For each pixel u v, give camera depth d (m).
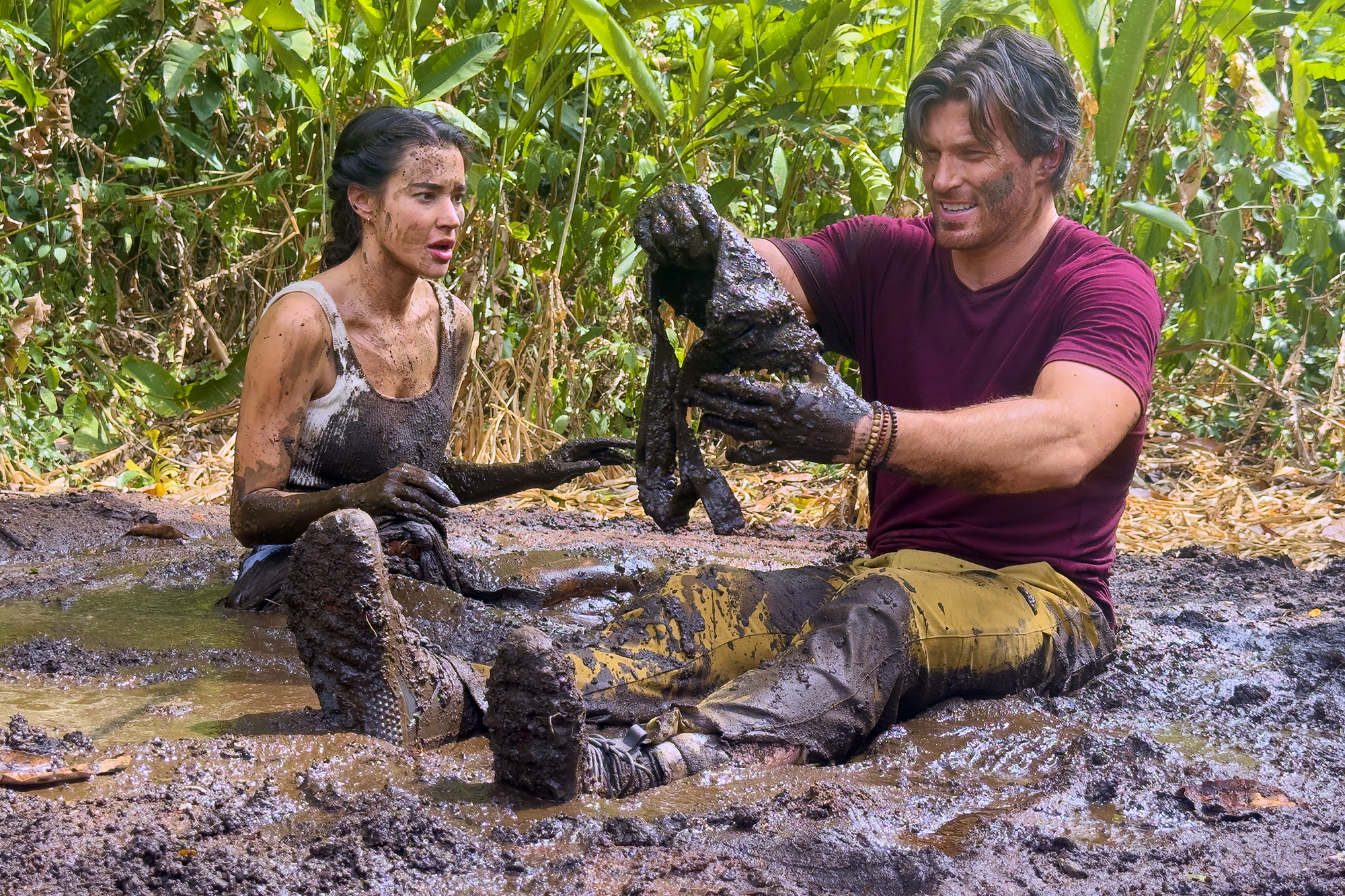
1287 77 7.27
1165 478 7.52
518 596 4.13
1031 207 3.39
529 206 7.86
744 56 7.14
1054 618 3.43
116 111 7.11
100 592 4.26
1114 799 2.81
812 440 2.90
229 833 2.33
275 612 4.00
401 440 3.98
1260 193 7.85
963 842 2.51
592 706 3.05
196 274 8.53
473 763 2.78
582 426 7.62
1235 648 4.19
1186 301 7.54
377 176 3.78
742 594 3.30
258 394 3.75
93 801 2.40
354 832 2.34
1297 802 2.82
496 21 7.04
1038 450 2.93
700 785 2.73
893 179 6.59
